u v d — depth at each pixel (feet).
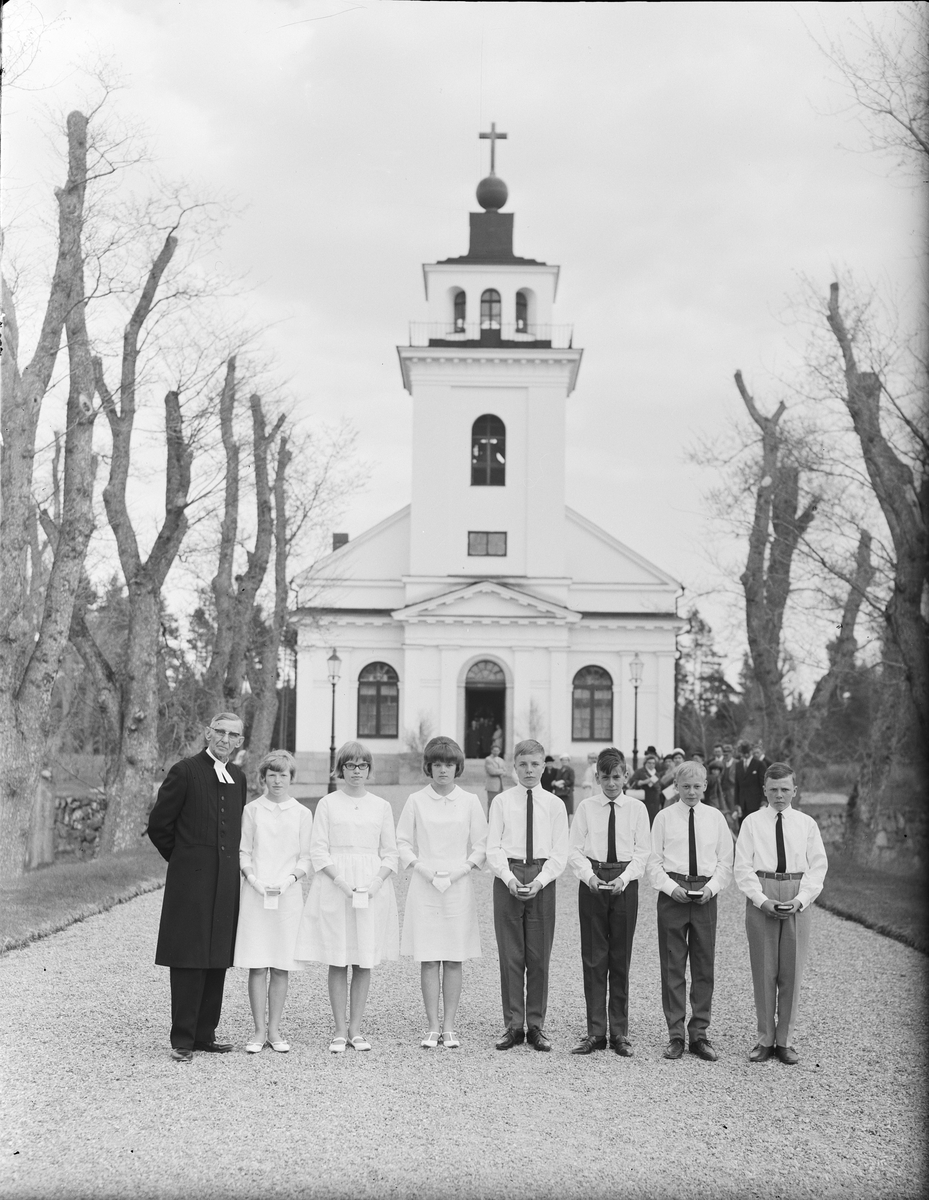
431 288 153.48
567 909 51.88
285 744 165.78
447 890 28.02
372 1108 23.22
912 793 63.82
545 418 149.69
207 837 27.12
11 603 55.47
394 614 143.33
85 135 57.93
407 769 140.26
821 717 84.69
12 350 55.88
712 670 210.59
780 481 82.84
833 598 77.00
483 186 154.51
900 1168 20.47
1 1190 19.42
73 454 58.90
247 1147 21.22
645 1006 32.89
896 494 59.72
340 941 27.48
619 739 145.28
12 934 40.11
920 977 35.78
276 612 97.14
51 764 90.74
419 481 148.56
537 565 147.64
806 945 27.09
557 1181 19.86
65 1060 26.30
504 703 151.53
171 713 91.61
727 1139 21.77
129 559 74.64
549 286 153.38
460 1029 29.73
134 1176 20.01
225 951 26.94
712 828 27.99
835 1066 26.35
